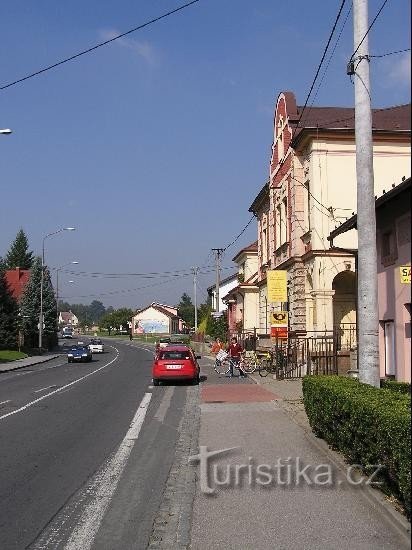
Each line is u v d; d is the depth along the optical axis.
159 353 26.38
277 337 26.78
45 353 66.38
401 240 14.69
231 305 61.09
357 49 11.02
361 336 10.77
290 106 32.03
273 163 35.88
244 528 6.39
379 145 27.80
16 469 9.62
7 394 22.34
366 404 7.40
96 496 8.02
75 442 12.09
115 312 158.12
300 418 14.35
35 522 6.90
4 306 62.19
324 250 26.83
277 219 34.94
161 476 9.16
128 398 20.72
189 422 14.90
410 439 5.52
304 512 6.84
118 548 6.02
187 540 6.09
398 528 5.87
